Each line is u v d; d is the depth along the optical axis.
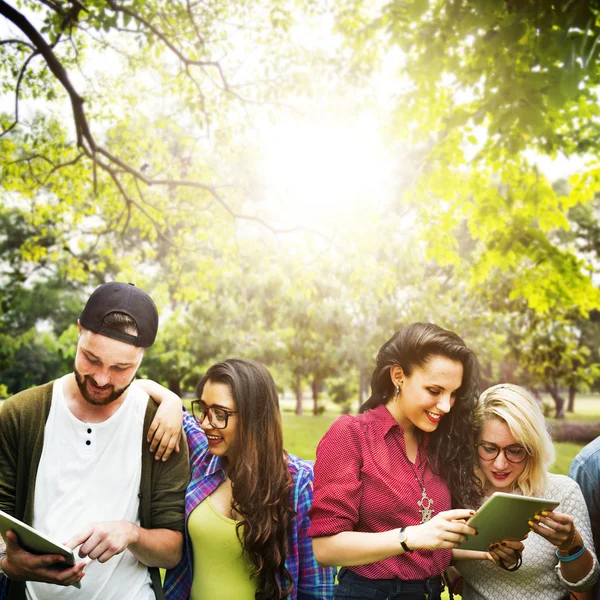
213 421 2.25
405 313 16.16
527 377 22.20
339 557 1.97
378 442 2.14
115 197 10.76
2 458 2.15
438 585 2.15
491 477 2.29
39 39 6.01
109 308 2.03
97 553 1.96
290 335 20.77
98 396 2.07
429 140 7.95
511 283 16.20
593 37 3.35
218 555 2.28
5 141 9.27
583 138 5.56
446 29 4.81
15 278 17.11
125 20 6.25
